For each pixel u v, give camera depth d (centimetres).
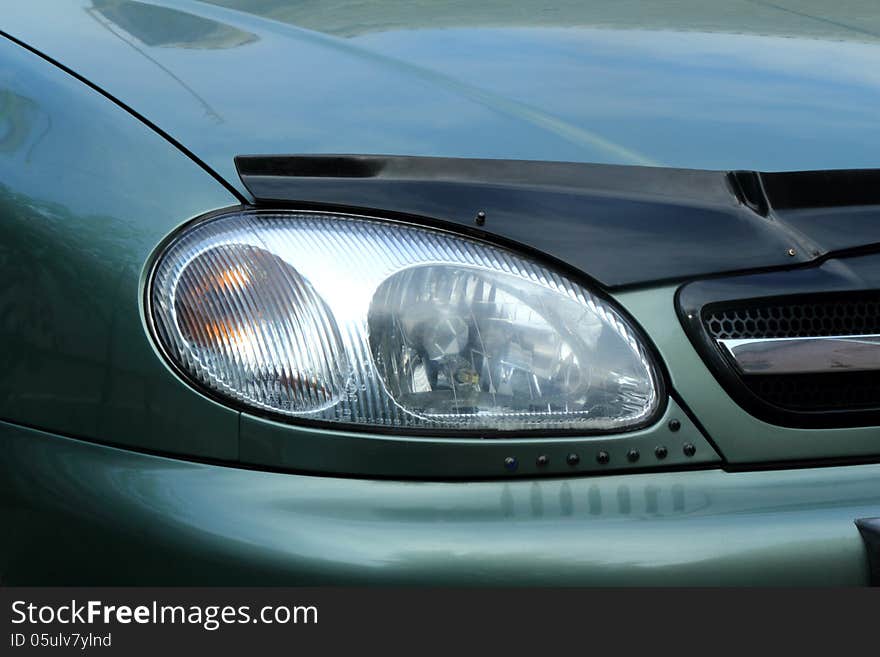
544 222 173
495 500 159
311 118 189
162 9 250
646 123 198
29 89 201
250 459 162
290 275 168
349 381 163
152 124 186
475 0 266
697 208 177
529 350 166
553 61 224
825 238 178
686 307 168
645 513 158
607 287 169
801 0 298
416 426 162
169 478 161
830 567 156
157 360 165
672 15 268
